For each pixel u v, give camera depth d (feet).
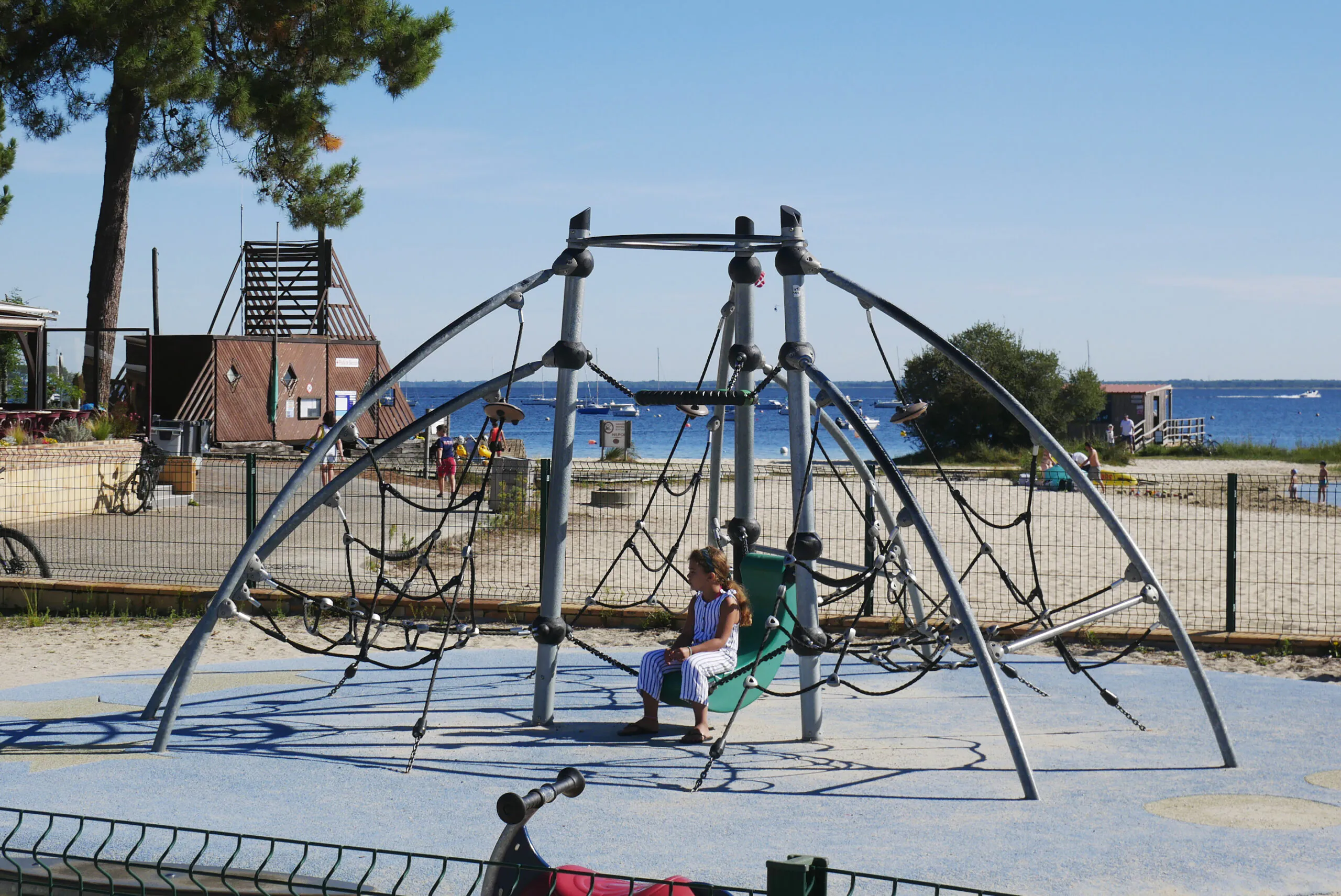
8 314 85.10
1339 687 30.78
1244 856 17.03
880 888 15.67
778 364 27.27
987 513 77.82
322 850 17.16
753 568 27.53
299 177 107.76
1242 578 51.08
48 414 85.61
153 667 33.78
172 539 58.29
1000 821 18.92
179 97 92.17
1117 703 24.09
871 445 23.40
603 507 77.05
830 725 26.86
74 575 47.14
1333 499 94.63
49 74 91.50
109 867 15.80
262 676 32.14
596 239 26.30
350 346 120.78
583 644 26.17
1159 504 86.53
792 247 25.49
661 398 26.25
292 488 25.13
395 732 25.57
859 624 38.42
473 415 453.17
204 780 21.36
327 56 99.50
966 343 177.99
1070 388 177.99
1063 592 46.78
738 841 17.79
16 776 21.50
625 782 21.44
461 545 58.23
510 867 10.61
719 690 25.55
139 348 113.50
